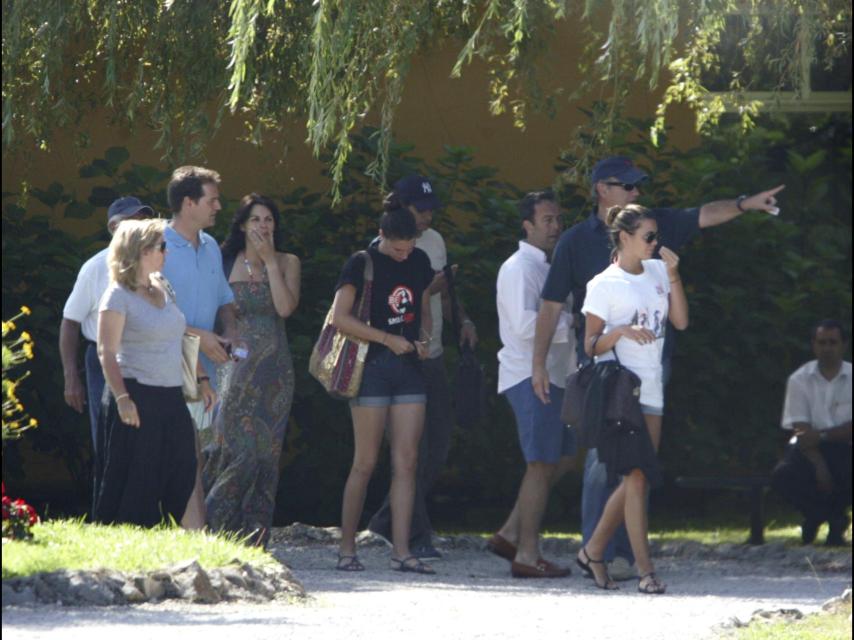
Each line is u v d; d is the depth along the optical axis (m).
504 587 29.09
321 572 30.70
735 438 46.06
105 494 26.47
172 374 26.47
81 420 40.19
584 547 29.55
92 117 45.41
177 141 36.84
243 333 30.12
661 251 28.66
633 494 28.22
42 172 44.56
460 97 48.12
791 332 46.47
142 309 26.02
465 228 43.56
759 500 38.50
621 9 26.33
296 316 40.81
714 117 33.62
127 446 26.20
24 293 40.06
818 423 38.94
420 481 33.91
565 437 31.30
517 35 27.50
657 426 28.42
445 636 21.06
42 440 41.09
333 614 22.95
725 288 45.53
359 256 30.47
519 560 30.91
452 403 40.12
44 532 25.97
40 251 40.09
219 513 30.09
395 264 30.59
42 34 30.39
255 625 20.91
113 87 31.11
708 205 30.30
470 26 37.00
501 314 31.03
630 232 28.14
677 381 44.81
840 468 38.44
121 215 29.44
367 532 36.94
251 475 30.12
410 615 23.33
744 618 23.89
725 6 27.45
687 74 32.16
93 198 40.91
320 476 42.38
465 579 30.47
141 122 40.66
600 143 34.06
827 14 31.56
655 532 41.78
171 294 26.61
